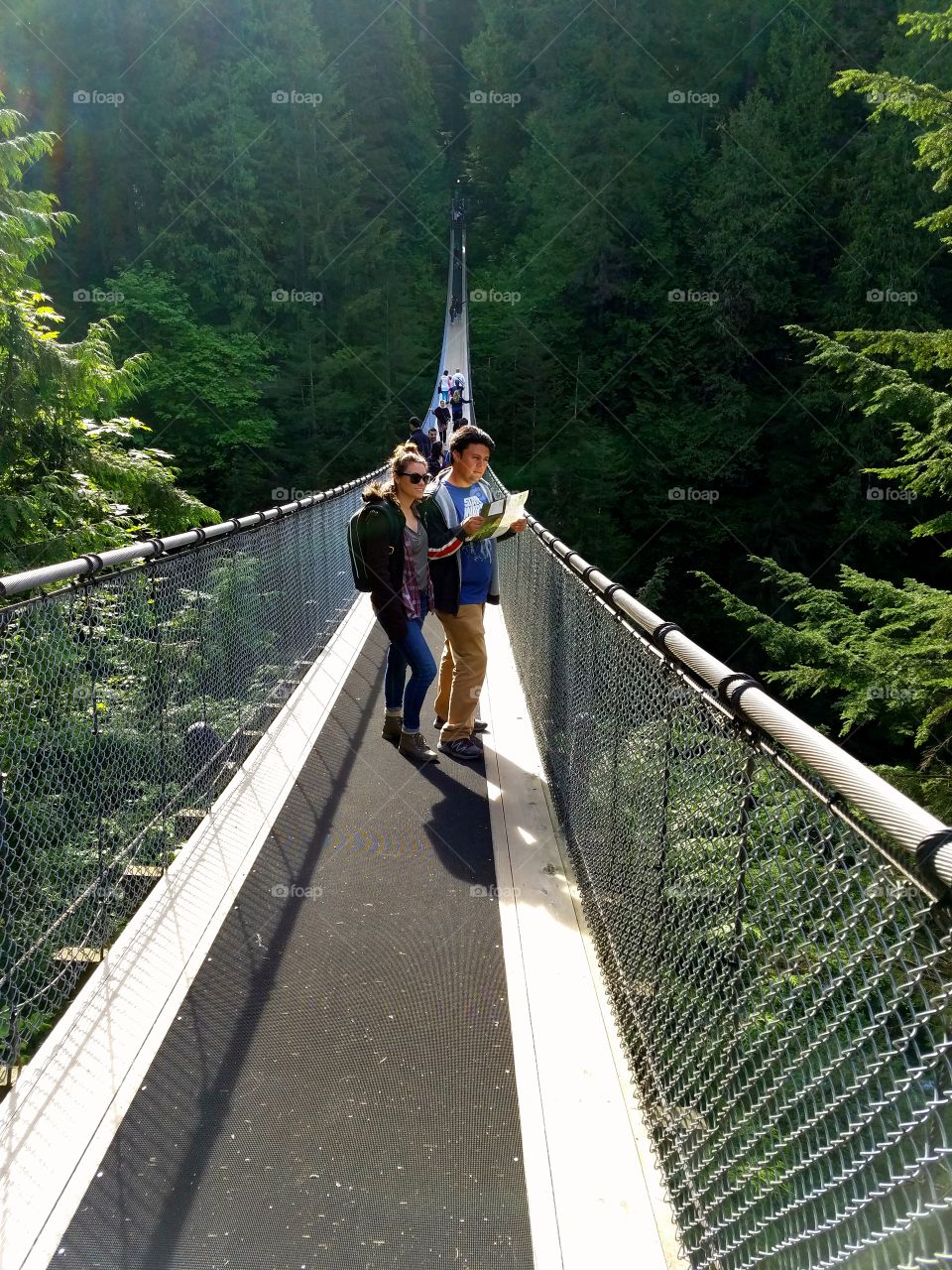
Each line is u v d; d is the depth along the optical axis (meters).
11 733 2.56
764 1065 1.58
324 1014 2.82
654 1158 2.28
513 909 3.46
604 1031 2.77
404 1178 2.20
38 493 10.66
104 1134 2.31
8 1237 2.00
